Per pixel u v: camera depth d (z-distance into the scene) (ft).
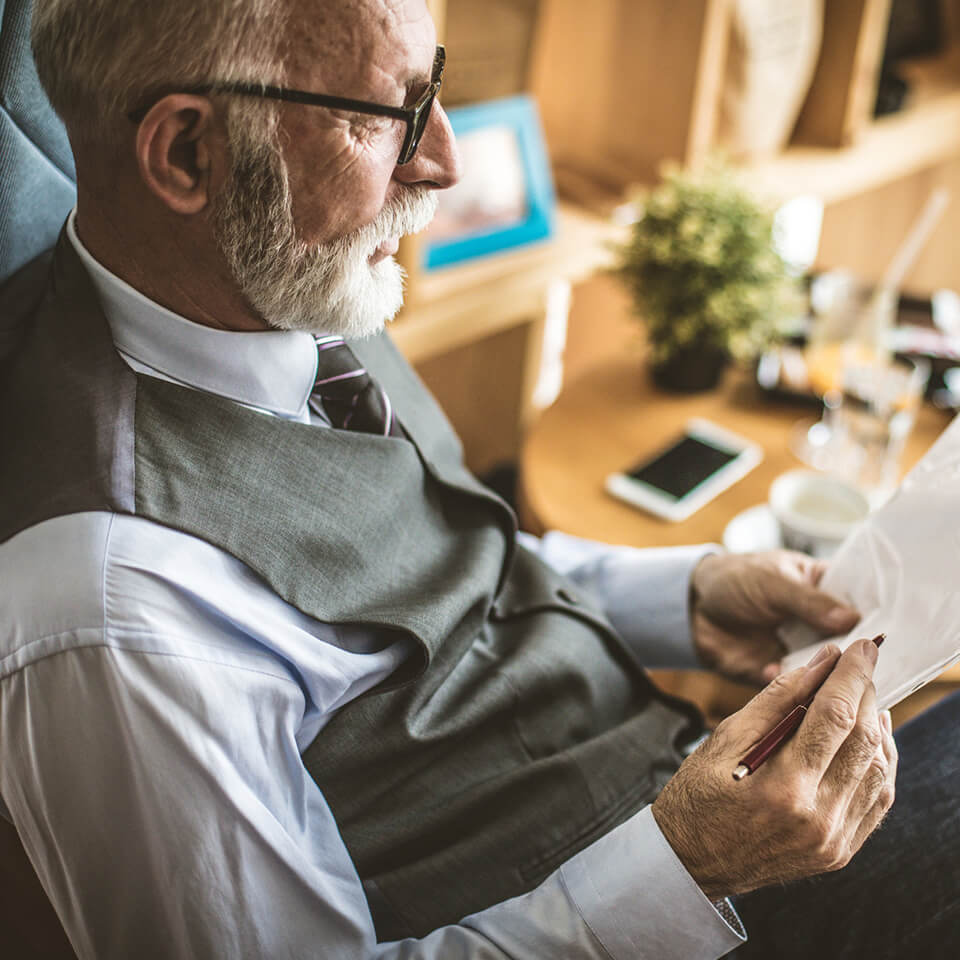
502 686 2.60
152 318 2.23
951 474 2.57
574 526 4.25
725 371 5.32
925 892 2.54
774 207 5.04
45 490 2.02
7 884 2.24
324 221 2.12
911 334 5.56
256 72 1.93
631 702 2.99
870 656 2.11
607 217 6.03
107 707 1.91
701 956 2.16
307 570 2.23
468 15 5.07
